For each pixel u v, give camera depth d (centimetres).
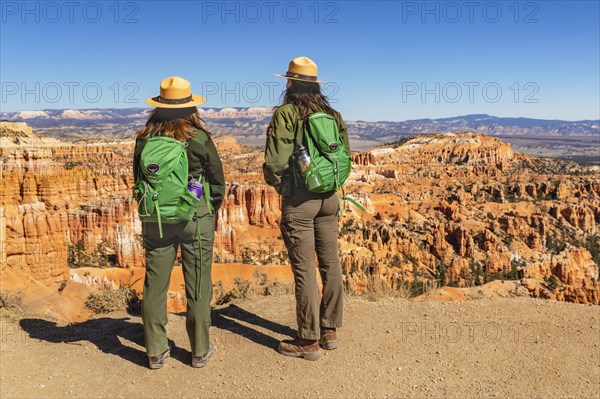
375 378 539
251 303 772
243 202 8431
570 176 14850
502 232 9244
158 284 535
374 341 628
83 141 16662
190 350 591
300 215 557
